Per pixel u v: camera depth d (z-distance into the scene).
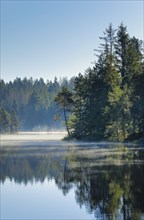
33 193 21.80
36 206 18.69
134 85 67.94
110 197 19.69
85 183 23.92
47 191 22.23
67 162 36.06
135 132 69.44
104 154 43.16
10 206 18.73
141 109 66.50
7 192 22.22
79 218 16.36
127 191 20.95
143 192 20.55
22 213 17.36
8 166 33.84
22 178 27.12
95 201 19.11
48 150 52.88
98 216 16.33
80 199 19.80
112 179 24.80
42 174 28.78
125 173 27.20
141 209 17.14
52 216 16.80
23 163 36.09
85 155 42.66
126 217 15.91
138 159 36.62
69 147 58.47
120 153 43.75
